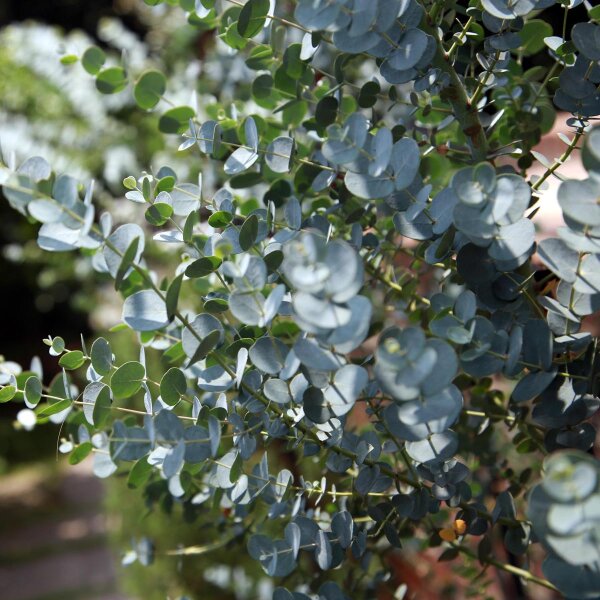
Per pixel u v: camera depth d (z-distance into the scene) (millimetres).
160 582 1769
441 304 615
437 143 782
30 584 3410
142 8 2496
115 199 2332
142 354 610
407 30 584
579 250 496
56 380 667
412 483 641
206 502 836
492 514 652
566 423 582
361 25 525
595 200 475
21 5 5582
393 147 567
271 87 756
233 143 740
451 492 643
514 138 748
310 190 750
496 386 967
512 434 990
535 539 642
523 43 759
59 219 511
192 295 1463
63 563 3590
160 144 1930
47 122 2279
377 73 828
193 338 594
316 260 479
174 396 597
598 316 875
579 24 582
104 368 636
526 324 556
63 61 779
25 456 5180
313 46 657
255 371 628
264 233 638
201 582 1728
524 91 762
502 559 1026
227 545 846
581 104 635
